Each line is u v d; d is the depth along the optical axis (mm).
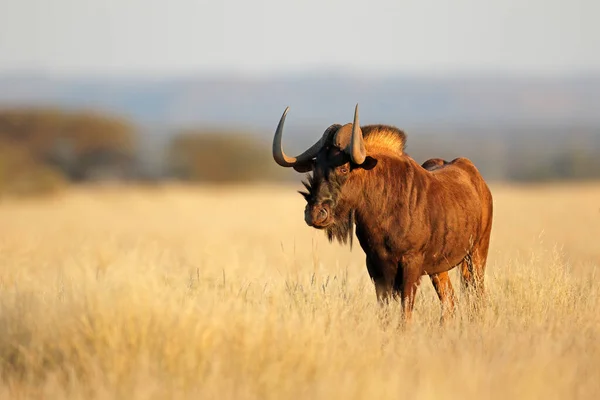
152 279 30906
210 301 28469
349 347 26750
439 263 35656
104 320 26062
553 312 32688
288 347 25812
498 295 35625
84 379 24250
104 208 130875
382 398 22359
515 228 72938
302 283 37562
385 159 34125
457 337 29062
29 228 85312
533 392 23000
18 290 31969
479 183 39219
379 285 34500
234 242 72875
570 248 61594
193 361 24594
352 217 33969
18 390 23891
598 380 24703
